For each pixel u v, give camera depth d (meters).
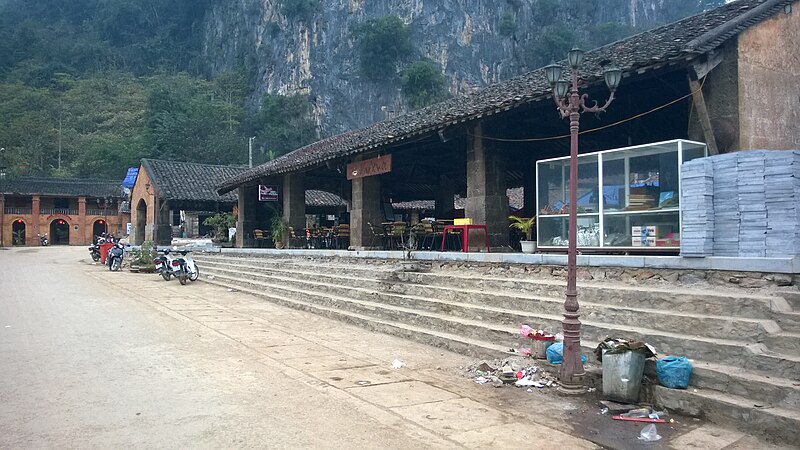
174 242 26.89
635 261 6.86
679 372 5.02
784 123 8.20
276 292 13.05
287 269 14.41
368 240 14.82
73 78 82.62
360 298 10.47
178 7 95.75
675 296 6.01
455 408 5.16
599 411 5.11
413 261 10.78
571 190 5.89
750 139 7.78
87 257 30.00
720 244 6.32
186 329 8.83
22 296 12.70
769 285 5.63
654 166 7.59
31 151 64.62
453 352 7.46
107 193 50.97
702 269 6.22
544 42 76.38
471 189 11.41
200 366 6.48
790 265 5.46
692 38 7.75
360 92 72.75
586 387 5.67
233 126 71.25
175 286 15.55
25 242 47.94
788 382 4.55
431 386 5.88
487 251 11.02
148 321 9.51
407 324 8.70
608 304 6.66
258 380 5.92
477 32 75.94
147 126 66.81
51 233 50.59
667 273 6.54
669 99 9.86
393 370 6.52
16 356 6.83
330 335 8.62
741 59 7.76
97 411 4.81
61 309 10.77
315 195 29.23
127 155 61.94
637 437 4.46
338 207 29.14
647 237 7.64
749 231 6.10
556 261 7.86
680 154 7.29
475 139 11.31
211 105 69.94
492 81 76.62
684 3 85.81
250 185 21.05
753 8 8.16
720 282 6.04
